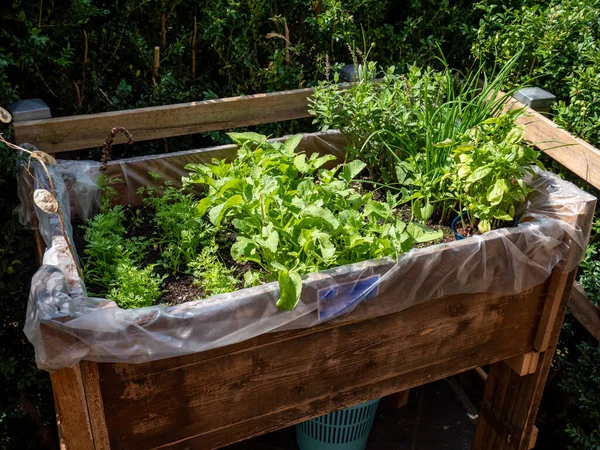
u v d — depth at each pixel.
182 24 2.81
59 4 2.37
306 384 1.77
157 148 2.81
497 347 2.06
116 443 1.60
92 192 2.10
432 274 1.73
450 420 2.75
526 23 2.81
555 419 2.70
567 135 2.43
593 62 2.71
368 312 1.70
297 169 2.08
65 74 2.49
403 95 2.27
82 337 1.37
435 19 3.05
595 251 2.47
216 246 1.88
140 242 1.92
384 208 1.87
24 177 2.03
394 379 1.93
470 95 2.93
